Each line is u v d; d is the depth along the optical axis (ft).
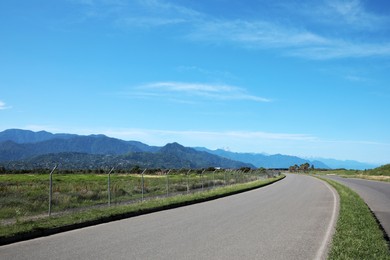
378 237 36.37
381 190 114.52
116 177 182.80
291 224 49.26
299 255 31.94
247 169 329.72
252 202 80.48
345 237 36.55
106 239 38.96
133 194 95.61
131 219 54.70
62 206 66.44
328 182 168.86
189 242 37.35
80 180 149.59
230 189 113.60
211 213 61.31
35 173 236.02
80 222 47.70
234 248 34.60
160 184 130.11
